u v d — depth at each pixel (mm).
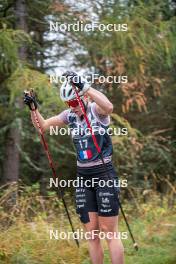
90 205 6695
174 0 13602
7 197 9625
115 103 13852
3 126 12938
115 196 6578
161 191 14727
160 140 15672
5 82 11844
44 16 12508
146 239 9000
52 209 10188
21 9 11758
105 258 8055
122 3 11688
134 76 11828
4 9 12070
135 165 13742
